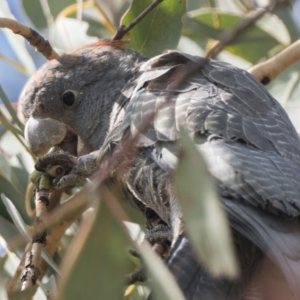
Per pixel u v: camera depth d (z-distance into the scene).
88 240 3.61
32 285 3.70
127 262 3.61
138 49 3.84
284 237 3.65
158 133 3.71
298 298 3.62
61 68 3.83
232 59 3.88
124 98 3.80
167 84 3.74
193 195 3.58
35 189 3.77
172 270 3.68
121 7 3.88
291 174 3.69
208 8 3.87
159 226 3.78
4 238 3.77
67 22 3.88
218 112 3.71
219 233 3.57
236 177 3.67
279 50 3.87
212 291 3.68
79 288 3.60
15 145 3.84
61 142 3.84
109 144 3.75
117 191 3.64
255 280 3.70
